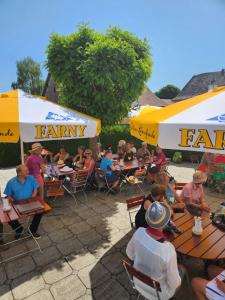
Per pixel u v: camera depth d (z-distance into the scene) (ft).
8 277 11.93
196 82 105.09
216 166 25.67
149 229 8.07
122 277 11.89
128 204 14.79
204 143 8.84
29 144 41.55
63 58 25.52
